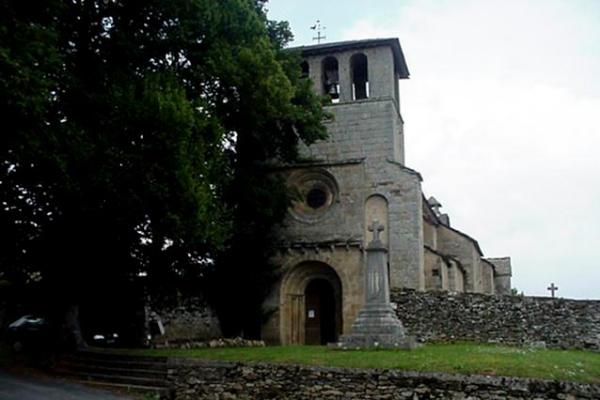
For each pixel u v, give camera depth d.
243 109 24.05
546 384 13.02
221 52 21.62
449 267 32.75
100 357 19.23
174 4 19.67
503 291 47.34
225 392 15.90
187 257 22.22
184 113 18.19
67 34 18.39
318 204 30.73
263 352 18.42
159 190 17.81
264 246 28.38
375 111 30.94
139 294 23.08
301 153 31.33
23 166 16.16
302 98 27.88
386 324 18.64
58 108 17.45
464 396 13.52
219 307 27.56
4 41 13.07
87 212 17.92
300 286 29.50
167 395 16.16
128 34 19.48
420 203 29.56
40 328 24.14
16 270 20.56
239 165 27.06
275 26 28.73
